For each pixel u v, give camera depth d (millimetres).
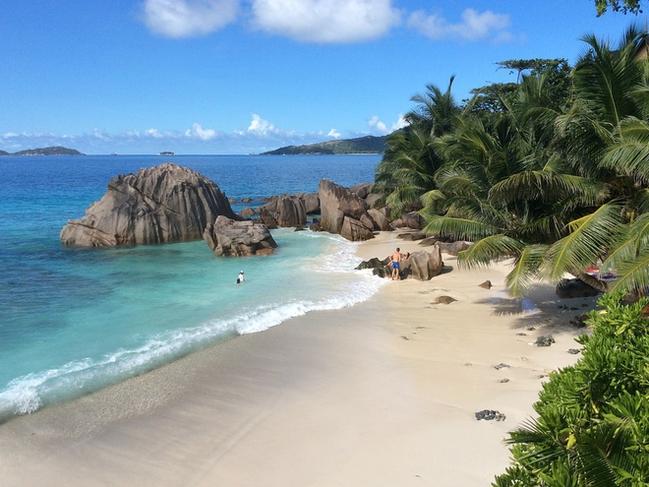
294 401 14281
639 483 4629
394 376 15750
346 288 27578
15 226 51094
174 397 14648
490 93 59031
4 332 20547
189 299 25562
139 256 37906
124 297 26016
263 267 33750
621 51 17219
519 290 17125
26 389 15102
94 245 42156
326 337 19719
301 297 25703
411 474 10539
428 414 13109
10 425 13109
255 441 12195
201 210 46969
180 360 17469
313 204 66938
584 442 5074
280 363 17125
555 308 22281
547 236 18812
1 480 10812
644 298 7418
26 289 27703
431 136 48594
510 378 15148
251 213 63062
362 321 21703
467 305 23766
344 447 11750
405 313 22781
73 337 19938
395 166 53250
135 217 43406
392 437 12055
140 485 10633
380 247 41438
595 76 16625
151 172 47094
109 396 14734
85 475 11000
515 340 18578
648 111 16266
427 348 18188
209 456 11617
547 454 5586
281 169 198500
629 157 14625
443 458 11039
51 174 159250
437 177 38188
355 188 72250
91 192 90875
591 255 15523
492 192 17531
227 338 19672
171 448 12000
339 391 14844
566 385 6273
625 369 6160
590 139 16500
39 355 18047
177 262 35688
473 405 13461
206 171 182750
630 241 14391
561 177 16766
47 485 10664
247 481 10625
